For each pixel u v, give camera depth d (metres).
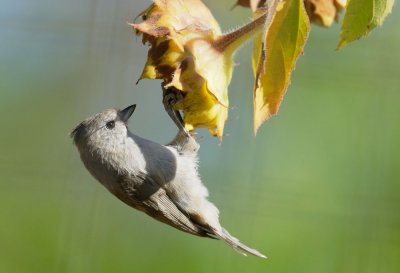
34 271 13.05
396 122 13.40
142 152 9.04
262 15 6.17
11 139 14.82
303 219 12.87
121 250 13.20
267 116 5.63
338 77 13.38
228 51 6.27
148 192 8.98
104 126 9.23
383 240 12.73
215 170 12.77
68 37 14.10
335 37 13.30
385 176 13.14
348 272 12.66
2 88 15.43
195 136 9.11
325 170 13.18
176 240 13.24
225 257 12.98
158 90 13.99
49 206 13.32
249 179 12.87
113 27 14.05
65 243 13.20
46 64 14.67
